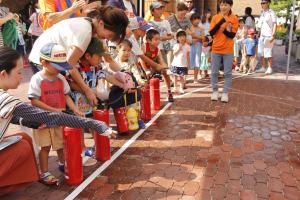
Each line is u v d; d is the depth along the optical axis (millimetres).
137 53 5586
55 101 3627
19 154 3082
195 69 8539
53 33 3730
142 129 5211
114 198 3379
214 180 3736
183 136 4965
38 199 3359
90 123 2867
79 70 4230
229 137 4969
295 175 3896
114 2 5676
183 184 3643
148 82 5832
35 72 3990
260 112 6223
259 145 4711
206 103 6703
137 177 3779
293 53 14367
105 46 4527
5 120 2922
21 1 13594
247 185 3648
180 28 8055
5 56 2902
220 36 6562
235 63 10711
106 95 4609
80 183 3643
